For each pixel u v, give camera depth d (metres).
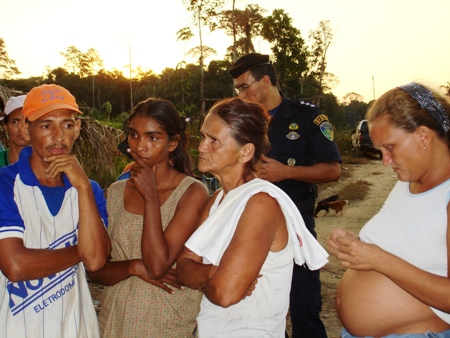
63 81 70.38
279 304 1.96
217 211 1.99
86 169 7.61
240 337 1.93
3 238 1.96
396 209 2.03
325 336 3.60
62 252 2.08
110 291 2.51
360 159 21.31
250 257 1.82
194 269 2.06
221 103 2.07
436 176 1.90
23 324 2.03
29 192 2.07
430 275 1.82
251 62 3.75
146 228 2.32
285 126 3.81
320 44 45.19
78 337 2.17
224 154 2.02
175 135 2.51
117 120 32.09
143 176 2.38
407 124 1.87
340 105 52.78
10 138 3.21
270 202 1.90
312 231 3.79
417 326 1.97
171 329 2.42
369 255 1.88
